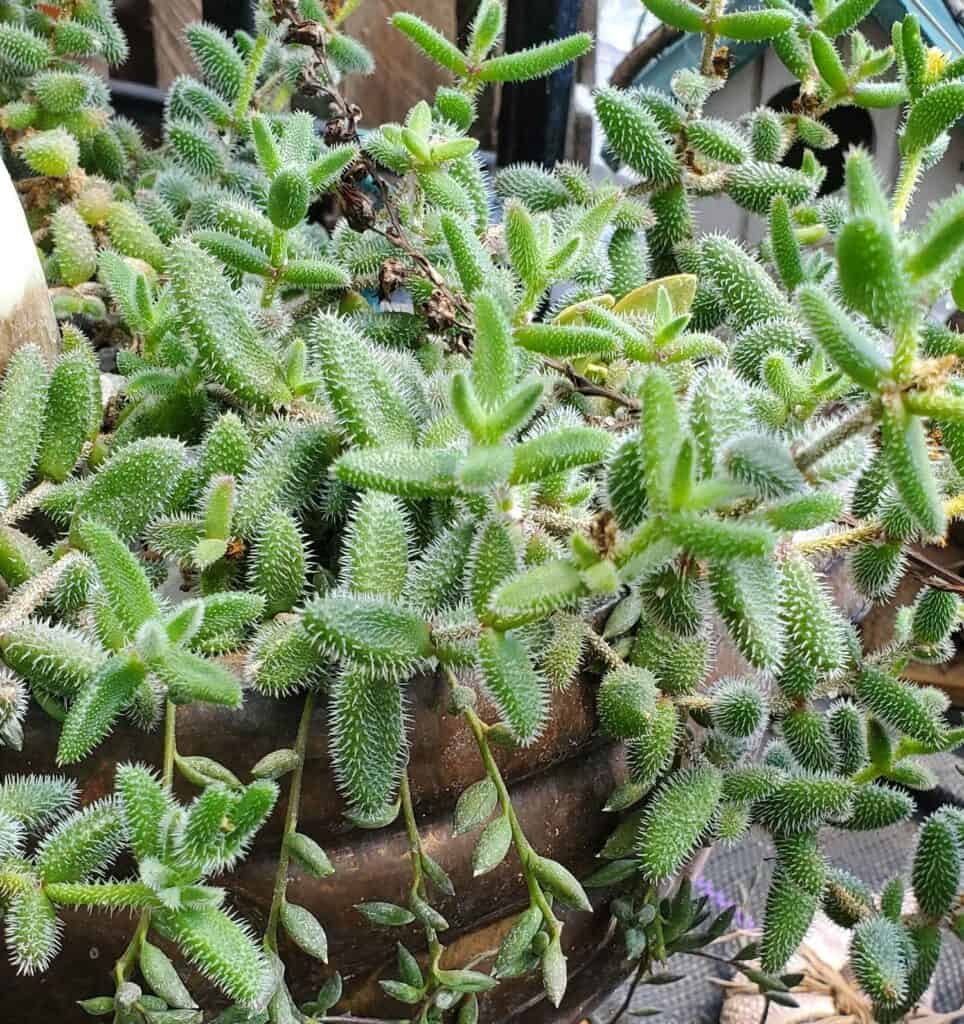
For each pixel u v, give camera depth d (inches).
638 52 16.3
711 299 9.2
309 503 7.0
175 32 16.6
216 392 7.9
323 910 6.5
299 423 7.1
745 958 8.3
